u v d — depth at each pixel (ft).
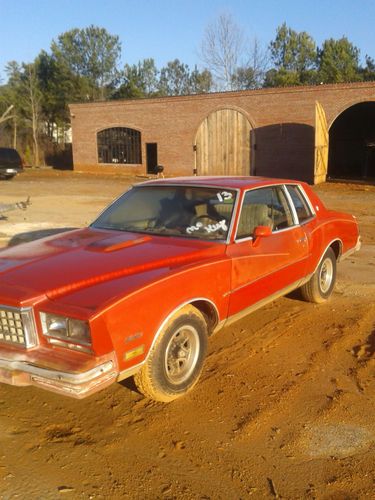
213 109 94.02
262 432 11.63
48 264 12.70
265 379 14.19
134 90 177.06
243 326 18.17
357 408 12.71
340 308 20.12
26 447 10.98
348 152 116.98
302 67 189.47
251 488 9.78
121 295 11.00
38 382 10.59
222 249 14.35
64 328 10.72
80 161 113.09
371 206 54.29
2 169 93.09
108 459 10.61
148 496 9.53
